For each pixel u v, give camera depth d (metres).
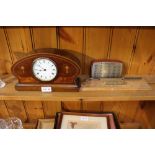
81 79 1.07
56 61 0.90
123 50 1.02
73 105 1.29
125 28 0.95
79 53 1.03
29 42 0.99
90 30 0.96
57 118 1.23
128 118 1.35
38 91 0.99
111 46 1.01
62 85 0.98
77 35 0.97
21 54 1.03
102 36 0.97
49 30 0.96
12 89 1.00
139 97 0.95
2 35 0.97
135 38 0.98
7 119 1.28
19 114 1.32
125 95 0.96
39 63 0.91
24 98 0.97
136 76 1.09
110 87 1.01
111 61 1.03
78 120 1.22
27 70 0.94
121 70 1.05
